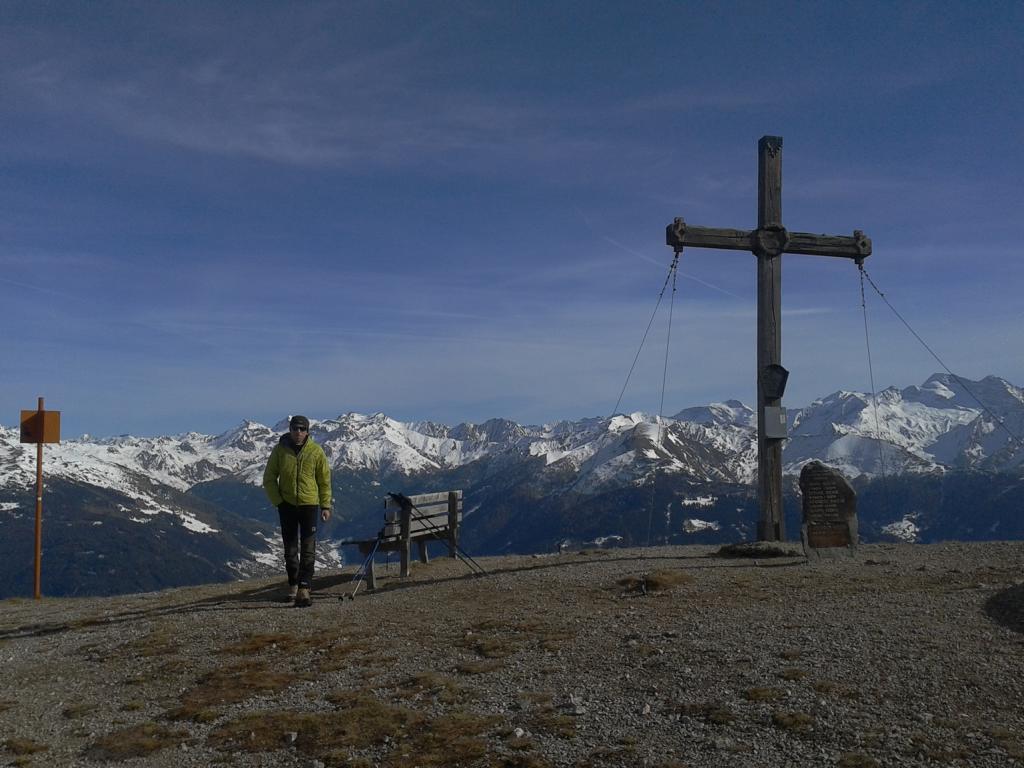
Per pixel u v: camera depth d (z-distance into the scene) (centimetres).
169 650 1066
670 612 1059
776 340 1744
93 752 764
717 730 692
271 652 1024
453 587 1356
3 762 748
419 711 788
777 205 1767
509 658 922
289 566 1352
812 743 650
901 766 602
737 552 1545
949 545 1527
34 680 998
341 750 720
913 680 744
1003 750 608
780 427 1700
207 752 746
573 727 723
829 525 1452
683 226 1734
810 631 914
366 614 1191
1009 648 805
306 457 1350
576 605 1144
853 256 1797
